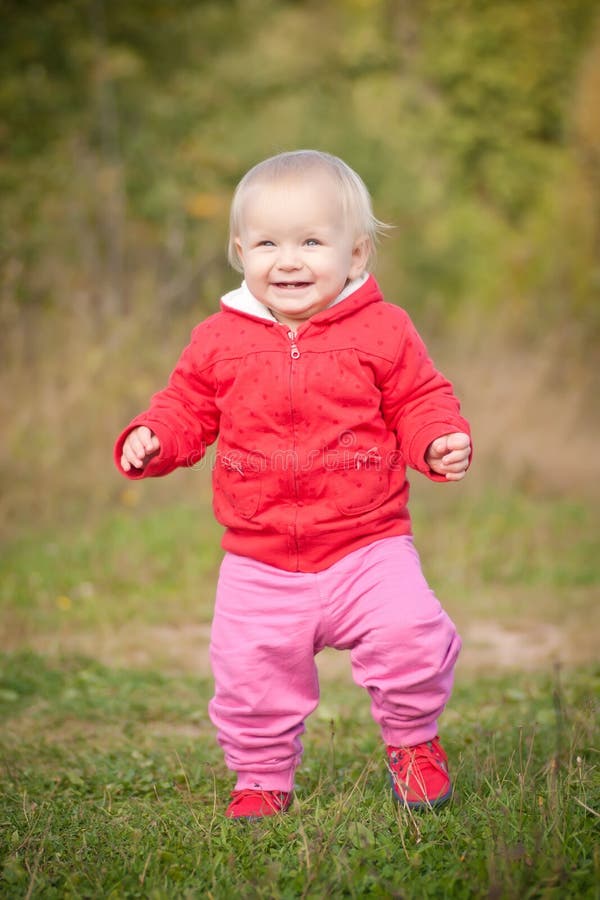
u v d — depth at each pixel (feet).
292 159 12.19
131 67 50.06
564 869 9.37
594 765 12.41
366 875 9.67
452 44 75.61
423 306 60.95
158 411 12.15
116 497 33.12
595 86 53.57
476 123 75.92
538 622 25.36
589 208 52.60
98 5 49.93
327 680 21.35
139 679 20.26
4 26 47.52
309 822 11.23
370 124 63.46
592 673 19.12
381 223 12.98
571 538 32.89
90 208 44.60
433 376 12.16
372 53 67.41
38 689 19.31
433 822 11.00
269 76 56.34
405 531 12.05
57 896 9.74
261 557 11.84
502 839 9.99
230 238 12.65
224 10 55.42
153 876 10.00
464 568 29.37
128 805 12.50
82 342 35.04
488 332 45.44
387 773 13.12
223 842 10.80
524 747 13.96
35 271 37.29
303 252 11.79
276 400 11.71
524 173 76.13
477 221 71.15
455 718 16.99
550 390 45.75
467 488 36.81
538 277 59.77
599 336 48.42
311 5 67.77
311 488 11.68
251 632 11.71
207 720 17.75
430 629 11.37
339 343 11.84
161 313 39.27
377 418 11.87
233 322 12.26
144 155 49.03
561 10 76.33
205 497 34.24
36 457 32.12
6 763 14.52
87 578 27.27
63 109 47.14
